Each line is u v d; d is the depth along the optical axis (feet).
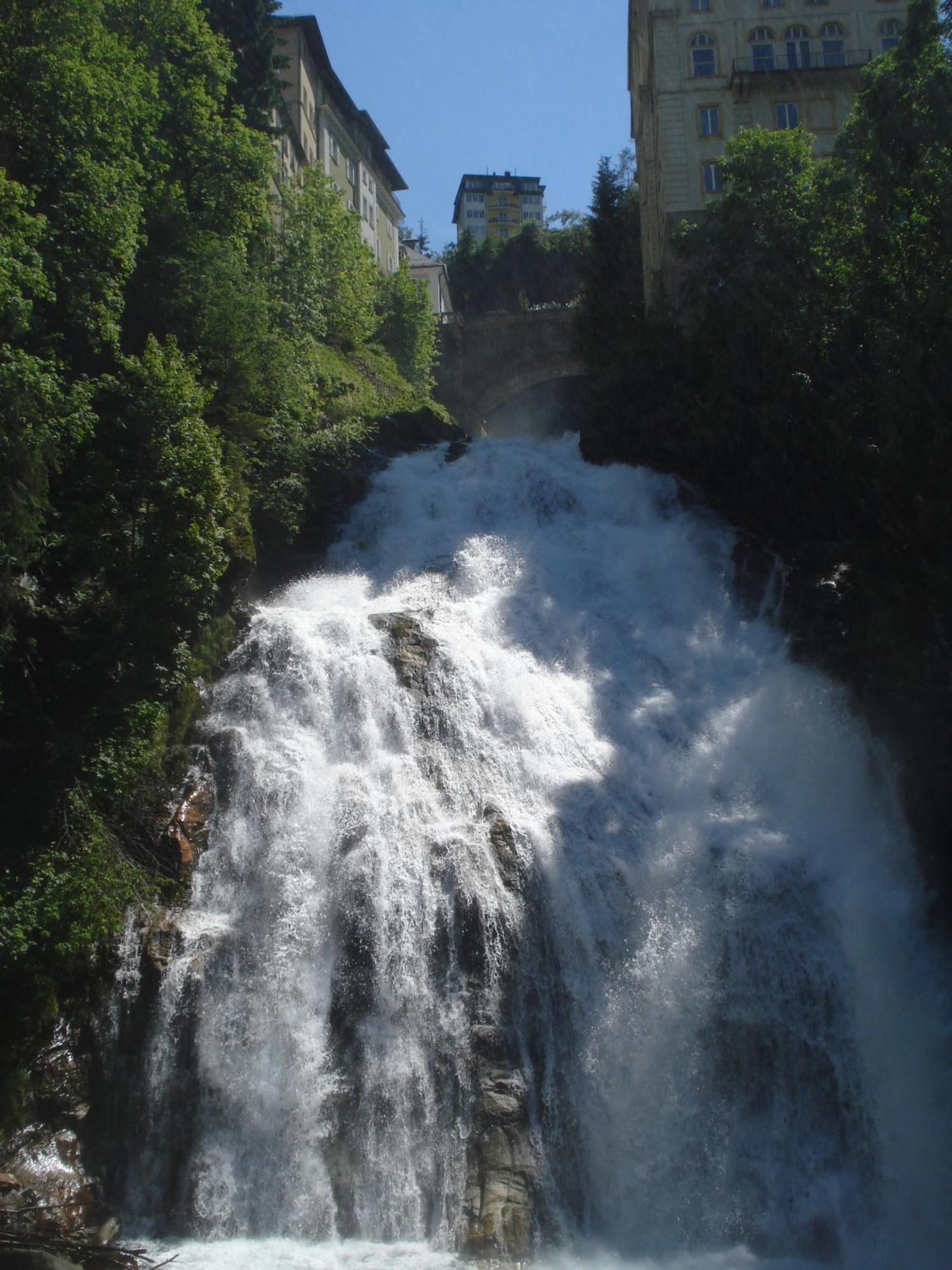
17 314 74.13
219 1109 61.82
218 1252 55.93
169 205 110.01
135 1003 64.54
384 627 88.33
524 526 116.06
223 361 107.14
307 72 230.07
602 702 90.22
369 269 185.98
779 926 70.13
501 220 644.69
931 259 106.11
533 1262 56.08
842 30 176.86
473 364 237.25
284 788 74.33
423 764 78.74
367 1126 60.85
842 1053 66.95
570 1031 64.85
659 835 75.46
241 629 88.63
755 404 119.34
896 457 99.55
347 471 117.70
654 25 177.68
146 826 72.90
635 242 209.56
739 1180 61.87
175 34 127.54
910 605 92.94
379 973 65.21
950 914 75.77
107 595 79.41
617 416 132.98
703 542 111.04
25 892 64.54
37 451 72.64
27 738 72.84
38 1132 60.49
